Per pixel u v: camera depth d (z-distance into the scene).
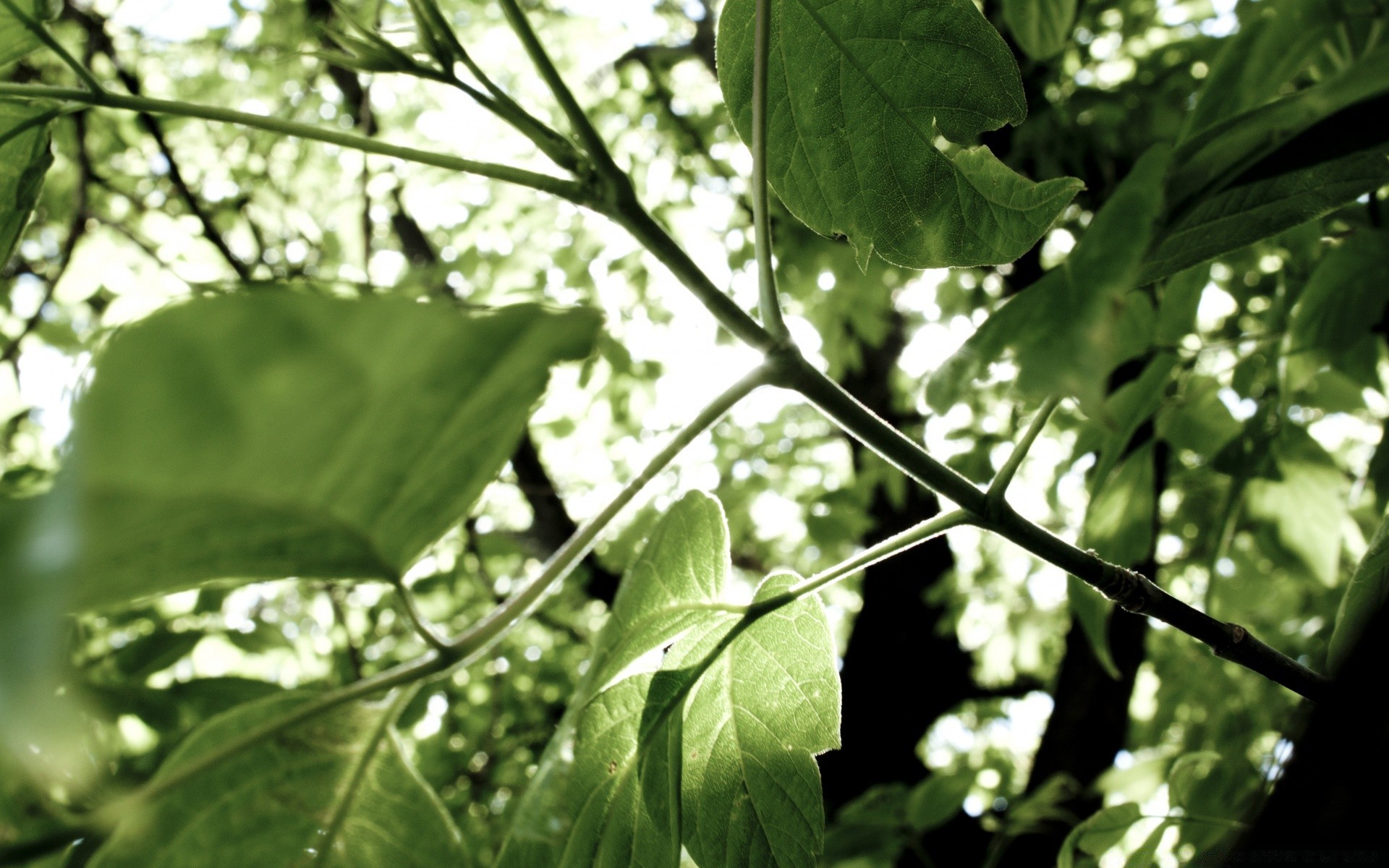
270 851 0.24
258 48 1.25
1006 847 0.87
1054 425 0.80
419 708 0.72
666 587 0.27
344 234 1.20
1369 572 0.27
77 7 1.03
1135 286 0.28
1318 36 0.34
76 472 0.13
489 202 1.26
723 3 0.28
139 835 0.23
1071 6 0.38
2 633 0.12
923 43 0.28
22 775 0.20
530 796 0.25
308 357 0.14
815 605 0.28
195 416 0.14
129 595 0.18
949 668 1.22
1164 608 0.26
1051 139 0.93
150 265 1.02
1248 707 0.94
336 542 0.19
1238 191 0.26
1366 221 0.42
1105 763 0.89
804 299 1.23
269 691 0.44
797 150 0.29
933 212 0.28
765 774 0.27
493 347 0.16
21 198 0.28
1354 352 0.45
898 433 0.25
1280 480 0.45
